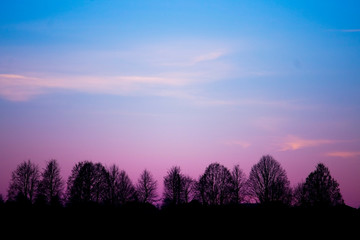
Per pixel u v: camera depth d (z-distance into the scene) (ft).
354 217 297.12
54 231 282.56
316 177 325.21
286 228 289.12
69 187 337.72
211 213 317.83
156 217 320.29
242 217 310.04
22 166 343.46
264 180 335.26
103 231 286.66
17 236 269.85
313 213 305.12
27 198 335.88
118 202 347.97
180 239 273.13
